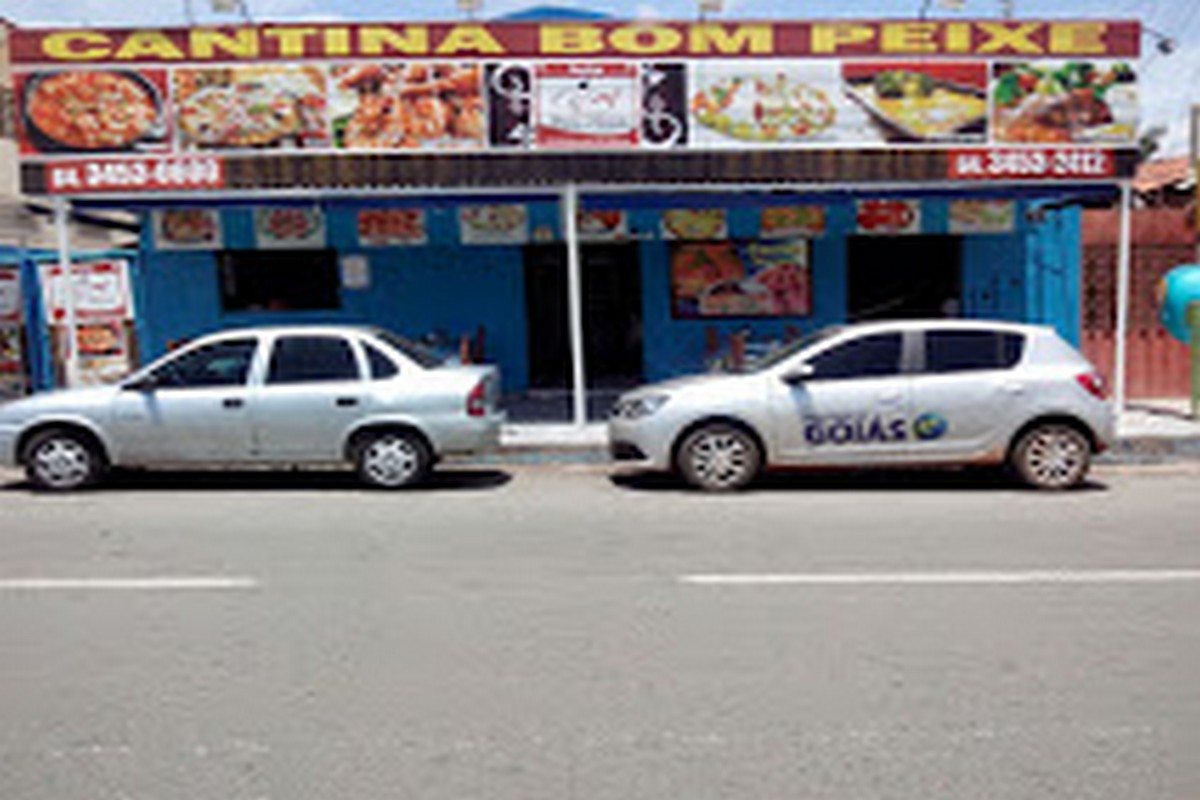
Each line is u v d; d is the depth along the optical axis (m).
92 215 14.02
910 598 5.28
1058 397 8.22
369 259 14.15
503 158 11.36
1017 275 13.95
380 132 11.35
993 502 7.91
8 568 6.04
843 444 8.25
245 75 11.25
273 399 8.41
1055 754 3.47
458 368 8.76
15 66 11.06
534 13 13.57
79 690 4.11
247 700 3.99
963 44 11.48
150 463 8.55
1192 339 11.51
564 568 5.96
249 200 11.67
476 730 3.70
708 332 14.20
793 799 3.16
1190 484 8.67
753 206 11.91
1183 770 3.35
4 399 14.05
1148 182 19.34
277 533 6.97
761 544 6.54
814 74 11.45
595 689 4.08
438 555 6.30
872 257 14.22
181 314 14.02
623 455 8.67
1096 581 5.58
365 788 3.26
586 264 14.43
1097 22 11.48
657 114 11.39
